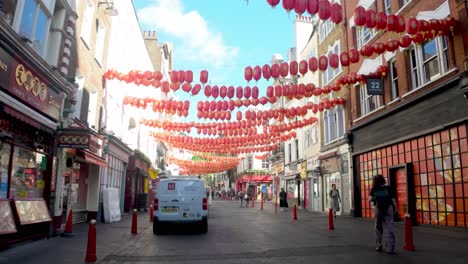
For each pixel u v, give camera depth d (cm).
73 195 1501
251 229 1457
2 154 877
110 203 1741
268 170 5806
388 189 878
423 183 1415
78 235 1196
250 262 769
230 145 2680
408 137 1486
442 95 1296
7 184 900
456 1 1220
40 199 1060
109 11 1667
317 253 870
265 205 3916
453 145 1249
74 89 1274
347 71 2144
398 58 1598
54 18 1164
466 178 1188
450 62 1254
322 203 2589
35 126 974
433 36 1241
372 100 1867
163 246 1011
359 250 903
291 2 833
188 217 1331
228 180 8062
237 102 1531
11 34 814
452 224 1247
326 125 2548
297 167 3266
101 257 827
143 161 2781
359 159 1977
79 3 1366
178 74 1284
